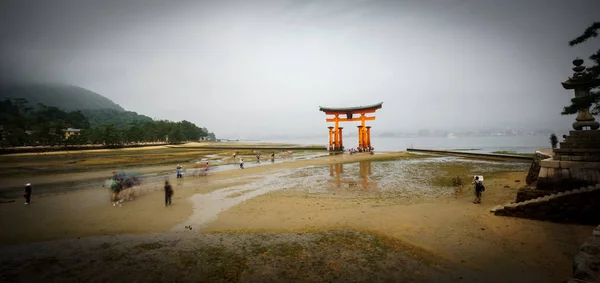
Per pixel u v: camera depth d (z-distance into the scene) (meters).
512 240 9.91
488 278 7.50
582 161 12.48
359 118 60.03
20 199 18.14
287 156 52.97
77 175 29.31
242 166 34.09
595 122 12.83
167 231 11.84
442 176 26.00
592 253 6.69
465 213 13.36
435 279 7.48
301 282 7.43
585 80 9.66
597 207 10.64
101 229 12.17
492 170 29.47
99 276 7.98
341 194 18.58
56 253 9.66
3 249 10.06
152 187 21.72
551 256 8.62
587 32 8.82
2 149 66.19
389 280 7.46
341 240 10.37
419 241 10.12
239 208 15.31
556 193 12.51
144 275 7.99
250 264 8.55
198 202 16.78
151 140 122.88
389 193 18.70
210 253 9.45
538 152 19.20
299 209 14.92
